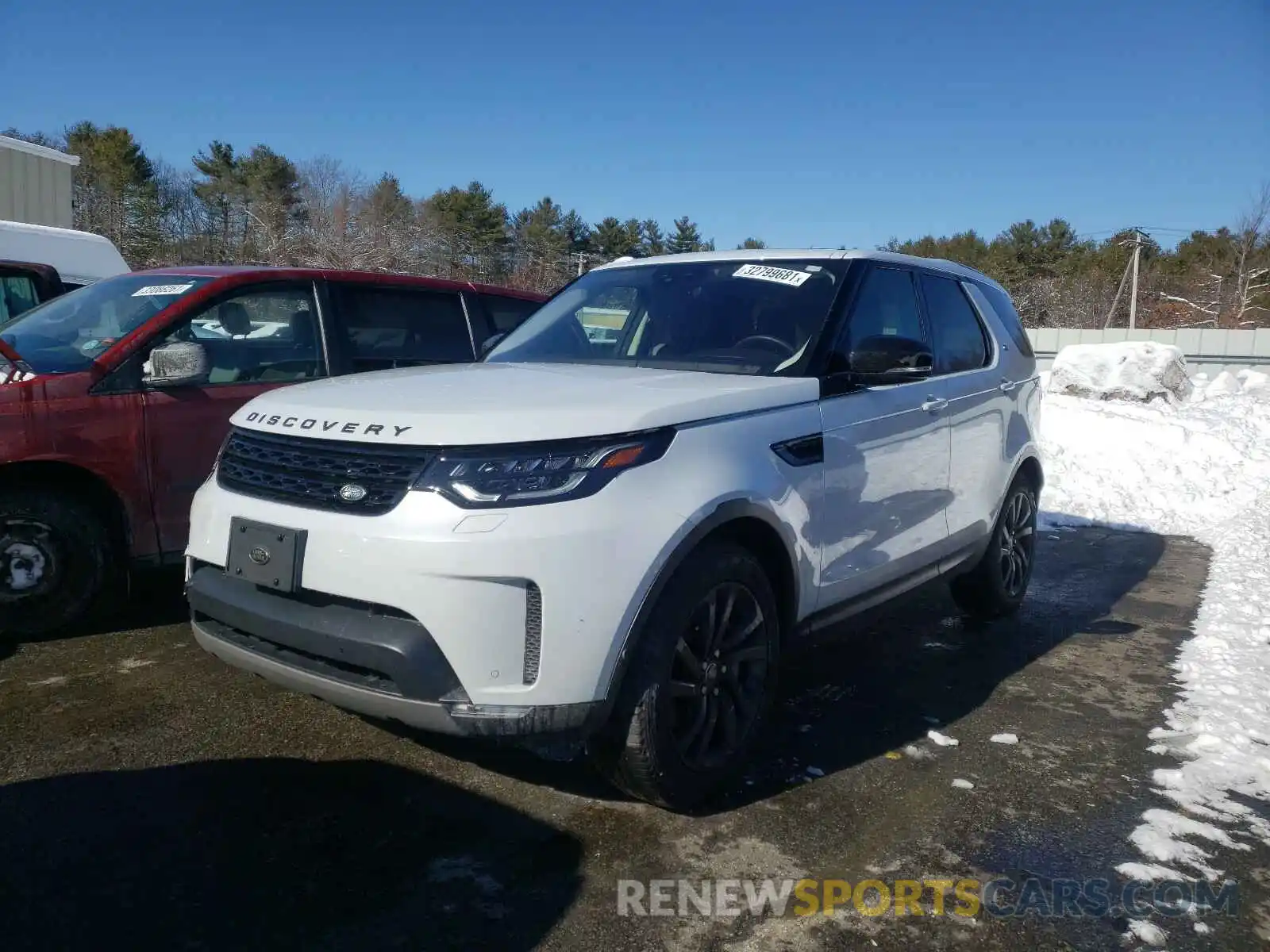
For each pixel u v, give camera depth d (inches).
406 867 115.9
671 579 122.9
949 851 124.2
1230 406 567.2
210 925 103.7
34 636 187.8
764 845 124.0
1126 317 2256.4
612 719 120.6
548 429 115.9
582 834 124.9
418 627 112.7
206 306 204.2
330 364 221.0
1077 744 159.3
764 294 170.7
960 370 197.8
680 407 127.1
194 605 134.2
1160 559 307.3
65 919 103.7
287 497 124.0
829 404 151.3
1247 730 165.5
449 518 111.4
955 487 190.2
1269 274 2158.0
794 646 147.3
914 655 203.9
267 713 158.2
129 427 188.1
